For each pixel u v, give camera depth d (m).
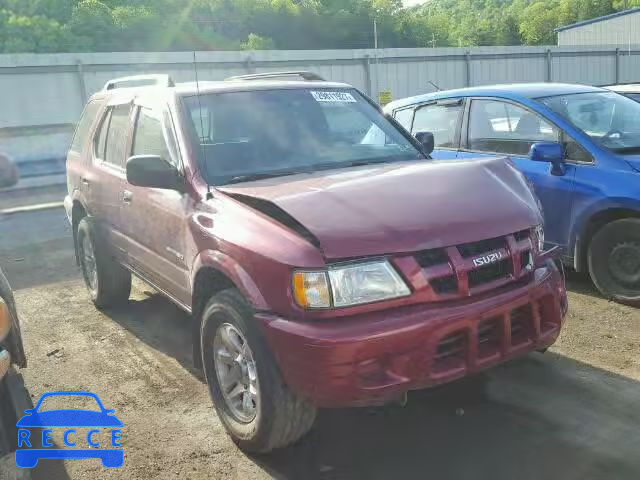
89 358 4.86
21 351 3.37
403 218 3.10
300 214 3.12
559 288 3.44
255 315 3.11
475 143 6.46
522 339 3.27
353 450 3.48
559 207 5.57
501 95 6.30
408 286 2.96
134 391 4.29
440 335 2.93
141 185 3.85
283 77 5.34
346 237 2.96
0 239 9.70
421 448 3.46
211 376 3.65
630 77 33.59
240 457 3.47
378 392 2.87
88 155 5.75
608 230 5.26
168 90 4.51
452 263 3.03
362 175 3.66
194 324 3.83
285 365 2.99
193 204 3.78
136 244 4.77
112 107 5.46
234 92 4.45
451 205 3.24
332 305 2.90
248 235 3.22
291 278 2.96
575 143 5.55
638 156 5.27
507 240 3.22
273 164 4.07
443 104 6.93
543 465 3.24
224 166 3.96
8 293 3.32
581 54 31.39
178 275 4.07
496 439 3.50
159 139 4.39
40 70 17.83
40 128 14.52
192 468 3.39
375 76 24.92
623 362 4.32
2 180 3.52
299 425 3.19
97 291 5.79
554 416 3.70
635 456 3.28
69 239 9.55
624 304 5.29
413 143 4.63
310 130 4.38
